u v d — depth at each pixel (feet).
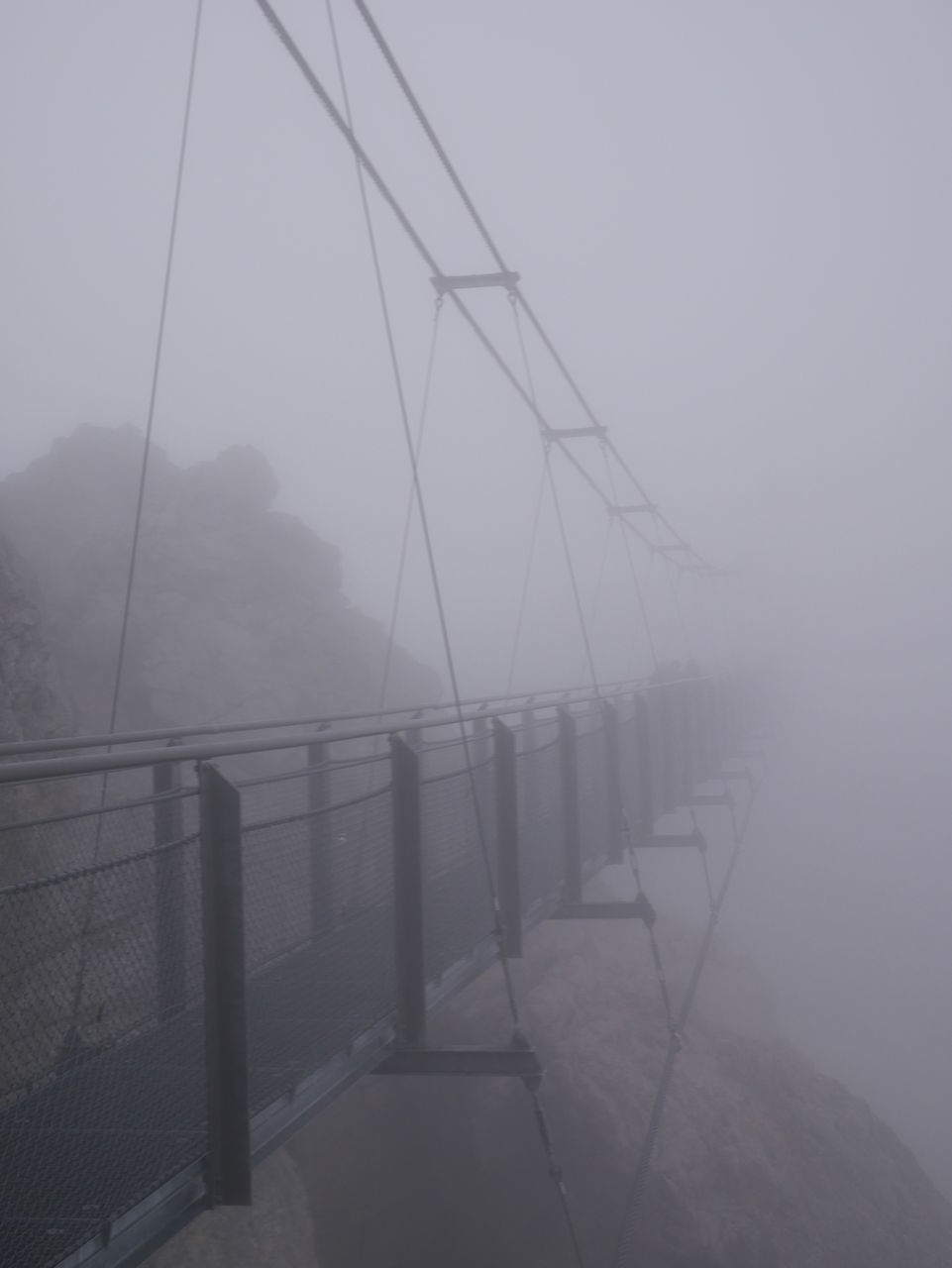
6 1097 9.36
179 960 11.73
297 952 14.75
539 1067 17.49
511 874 21.98
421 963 16.74
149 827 14.87
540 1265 26.27
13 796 19.13
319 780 19.79
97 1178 10.50
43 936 9.92
